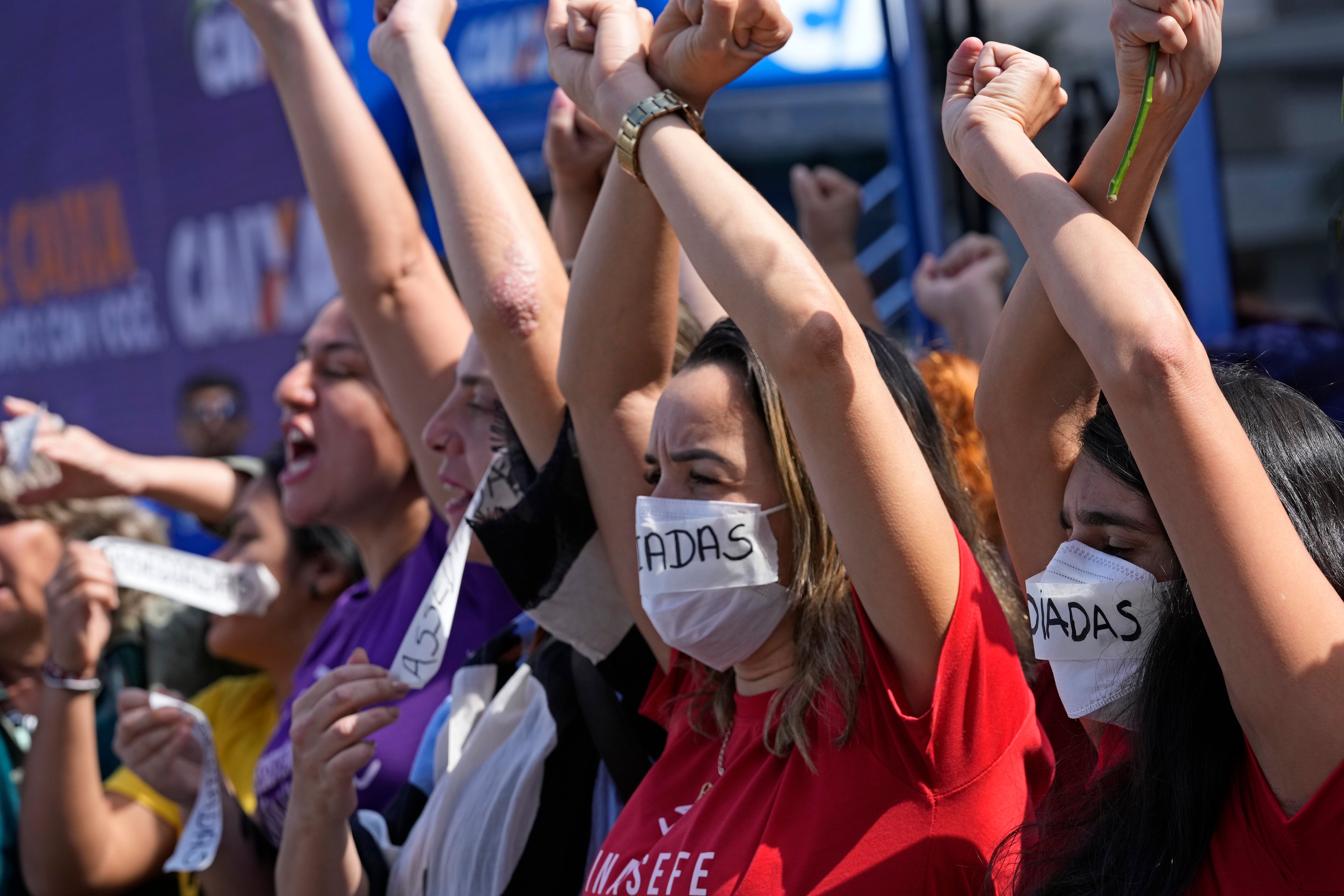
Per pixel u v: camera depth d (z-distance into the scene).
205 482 6.60
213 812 4.19
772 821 2.66
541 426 3.63
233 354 10.93
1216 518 2.00
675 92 2.94
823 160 9.01
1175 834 2.22
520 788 3.53
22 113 12.82
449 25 4.13
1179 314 2.10
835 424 2.51
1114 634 2.38
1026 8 6.29
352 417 5.00
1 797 5.54
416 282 4.45
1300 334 5.58
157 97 11.31
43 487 6.10
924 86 6.77
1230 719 2.22
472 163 3.76
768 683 2.96
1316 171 5.62
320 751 3.51
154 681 6.32
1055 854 2.44
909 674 2.61
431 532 4.69
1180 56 2.33
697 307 4.54
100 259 12.09
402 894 3.73
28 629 6.03
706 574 2.85
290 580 5.58
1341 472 2.33
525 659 3.90
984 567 3.18
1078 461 2.51
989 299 5.41
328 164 4.36
